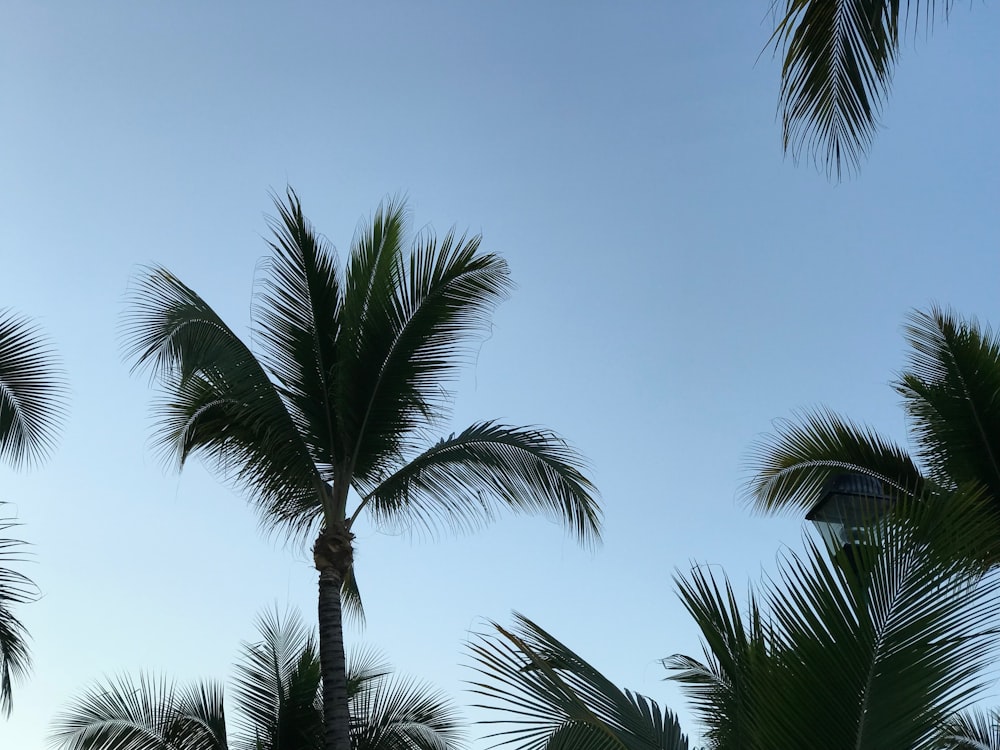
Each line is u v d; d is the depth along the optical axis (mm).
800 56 5957
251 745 15203
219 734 14906
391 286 12641
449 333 12750
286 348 12703
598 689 5387
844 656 4324
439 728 15422
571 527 12156
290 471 11969
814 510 9070
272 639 16141
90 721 14453
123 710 14688
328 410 12602
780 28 5938
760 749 4355
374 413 12477
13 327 12164
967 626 4250
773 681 4387
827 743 4242
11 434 12094
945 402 10672
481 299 12742
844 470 11352
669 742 5336
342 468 12445
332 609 11719
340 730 11109
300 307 12797
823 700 4289
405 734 15258
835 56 5922
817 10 5910
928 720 4168
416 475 12414
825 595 4434
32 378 12188
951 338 10922
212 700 15188
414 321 12625
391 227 12906
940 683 4195
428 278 12672
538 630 5465
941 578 4336
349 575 14031
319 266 12836
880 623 4340
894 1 5625
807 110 5945
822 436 11594
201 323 11633
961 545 4367
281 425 11758
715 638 5238
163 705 14805
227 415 12203
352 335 12539
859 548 4496
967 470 10383
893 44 5770
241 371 11609
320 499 12188
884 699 4234
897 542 4449
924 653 4254
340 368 12453
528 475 12180
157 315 11477
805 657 4363
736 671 5113
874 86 5859
